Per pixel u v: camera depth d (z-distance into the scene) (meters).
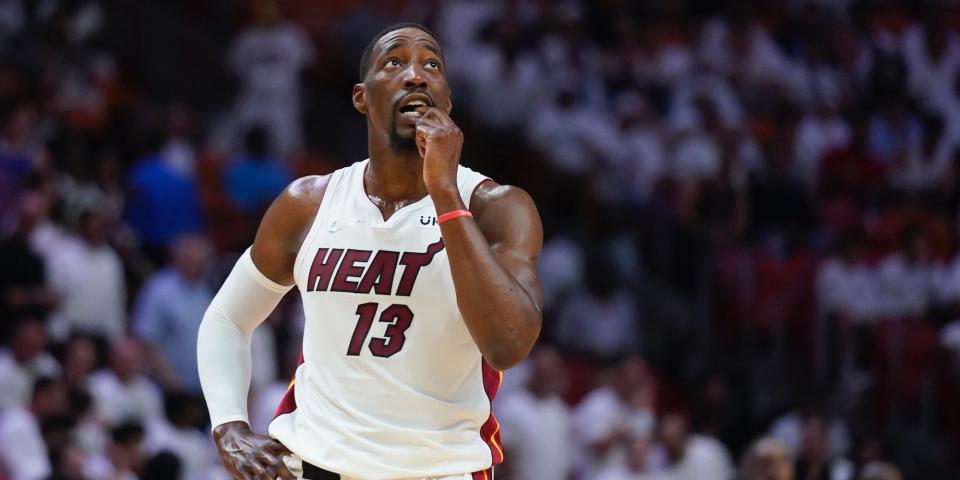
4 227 37.91
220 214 46.12
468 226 12.95
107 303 35.84
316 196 14.45
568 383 41.94
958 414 42.00
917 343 43.31
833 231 47.91
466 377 13.83
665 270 47.09
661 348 44.94
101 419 30.17
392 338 13.62
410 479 13.54
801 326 44.38
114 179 42.56
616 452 34.84
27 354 30.75
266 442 14.29
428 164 13.14
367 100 14.20
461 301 12.85
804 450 31.97
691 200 47.53
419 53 14.11
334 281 13.80
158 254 41.69
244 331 15.09
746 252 45.47
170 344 34.81
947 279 44.59
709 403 37.22
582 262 46.31
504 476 31.80
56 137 42.50
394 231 13.82
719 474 33.84
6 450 28.41
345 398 13.70
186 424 30.88
